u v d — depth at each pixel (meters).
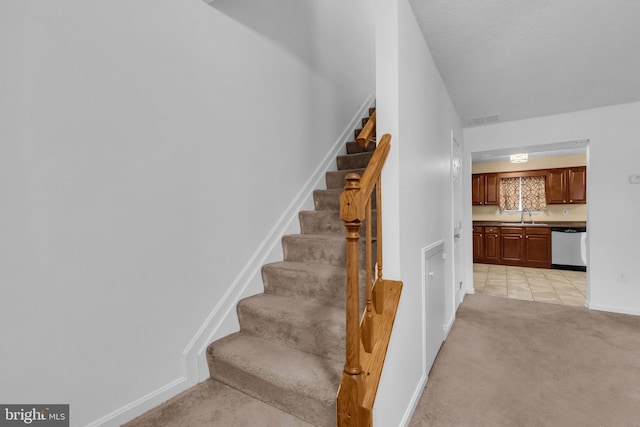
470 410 1.59
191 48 1.54
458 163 3.40
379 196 1.34
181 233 1.50
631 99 2.95
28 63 1.00
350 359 1.04
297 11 2.37
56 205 1.07
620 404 1.63
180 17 1.48
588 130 3.23
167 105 1.42
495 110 3.26
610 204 3.14
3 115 0.96
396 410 1.35
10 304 0.98
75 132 1.12
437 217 2.24
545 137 3.46
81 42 1.13
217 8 1.69
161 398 1.38
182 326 1.49
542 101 3.00
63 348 1.09
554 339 2.48
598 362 2.09
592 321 2.87
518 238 5.84
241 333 1.74
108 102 1.21
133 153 1.29
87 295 1.15
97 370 1.18
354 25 3.29
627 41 1.95
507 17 1.70
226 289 1.74
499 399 1.69
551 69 2.34
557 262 5.48
